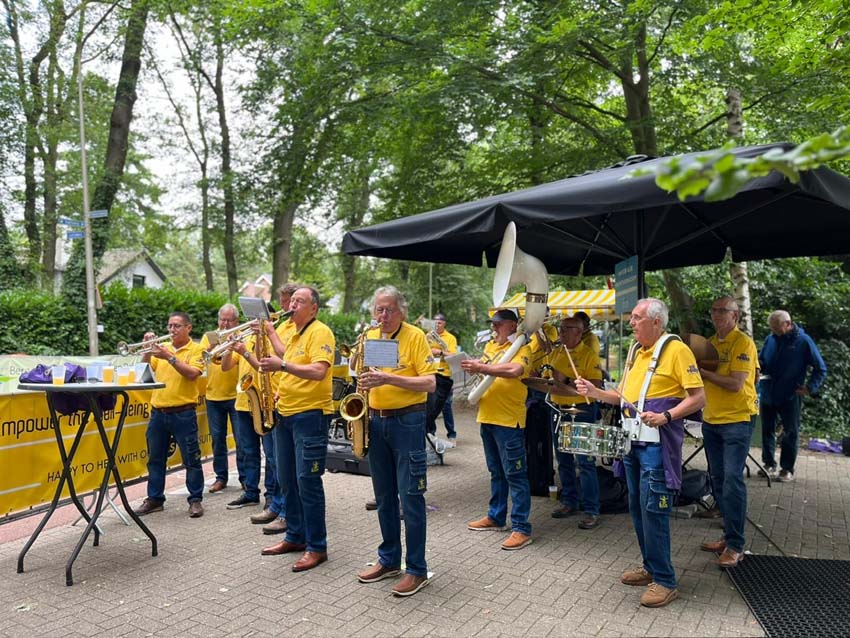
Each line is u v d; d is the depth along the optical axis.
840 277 11.94
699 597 3.80
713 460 4.54
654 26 9.97
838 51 6.62
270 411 5.01
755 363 4.40
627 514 5.74
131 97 16.98
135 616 3.62
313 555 4.37
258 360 4.98
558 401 5.71
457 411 13.88
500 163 12.07
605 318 11.41
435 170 12.52
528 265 4.97
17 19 17.03
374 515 5.66
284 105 12.82
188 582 4.12
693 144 10.76
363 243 5.65
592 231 6.32
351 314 22.30
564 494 5.66
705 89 11.30
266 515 5.44
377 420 3.97
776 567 4.26
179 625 3.50
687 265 7.43
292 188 13.43
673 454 3.67
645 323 3.78
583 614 3.58
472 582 4.07
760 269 11.23
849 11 6.23
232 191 15.16
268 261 28.14
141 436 6.22
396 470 4.05
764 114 10.35
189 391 5.65
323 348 4.32
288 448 4.57
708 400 4.44
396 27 10.63
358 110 11.77
